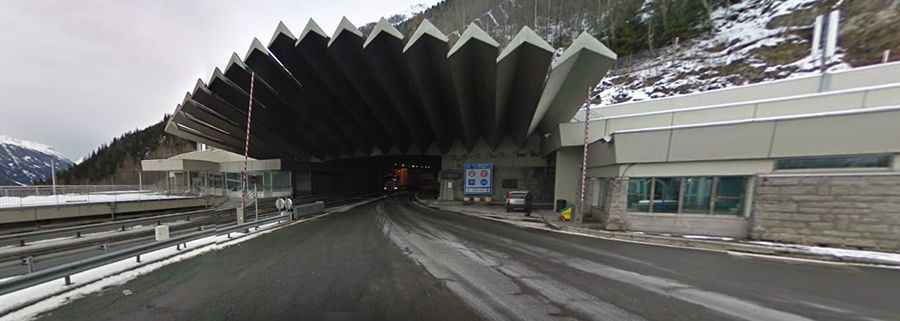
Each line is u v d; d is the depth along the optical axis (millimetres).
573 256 7887
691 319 4406
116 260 6465
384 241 9773
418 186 53000
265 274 6367
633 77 32250
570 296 5234
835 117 7820
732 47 28297
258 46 16938
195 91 21500
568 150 18078
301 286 5672
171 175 38469
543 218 15375
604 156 12852
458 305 4852
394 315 4508
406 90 19375
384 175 50219
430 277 6199
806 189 8234
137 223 15781
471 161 26156
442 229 12133
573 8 48000
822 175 8070
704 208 9938
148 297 5156
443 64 15977
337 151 31641
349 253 8172
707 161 9758
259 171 28500
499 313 4578
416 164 44938
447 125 23906
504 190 24953
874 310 4668
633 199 11086
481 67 15250
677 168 10281
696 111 13430
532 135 24000
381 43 15219
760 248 8117
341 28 14812
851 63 19672
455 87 16641
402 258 7672
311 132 26609
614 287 5656
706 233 9836
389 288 5574
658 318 4441
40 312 4625
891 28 19469
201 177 34281
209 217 18047
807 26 24344
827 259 7340
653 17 38906
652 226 10688
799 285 5715
